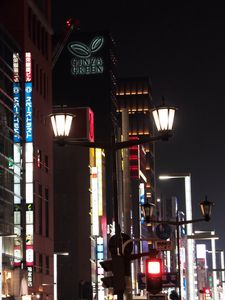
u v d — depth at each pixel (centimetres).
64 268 15238
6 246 10450
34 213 11750
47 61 13288
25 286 10706
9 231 10606
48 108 13150
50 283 12531
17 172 11294
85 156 15725
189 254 7300
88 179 15775
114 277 1917
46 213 12606
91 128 15612
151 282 2220
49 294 12450
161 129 1983
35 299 11275
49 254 12600
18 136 11381
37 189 12062
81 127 15338
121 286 1911
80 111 15338
